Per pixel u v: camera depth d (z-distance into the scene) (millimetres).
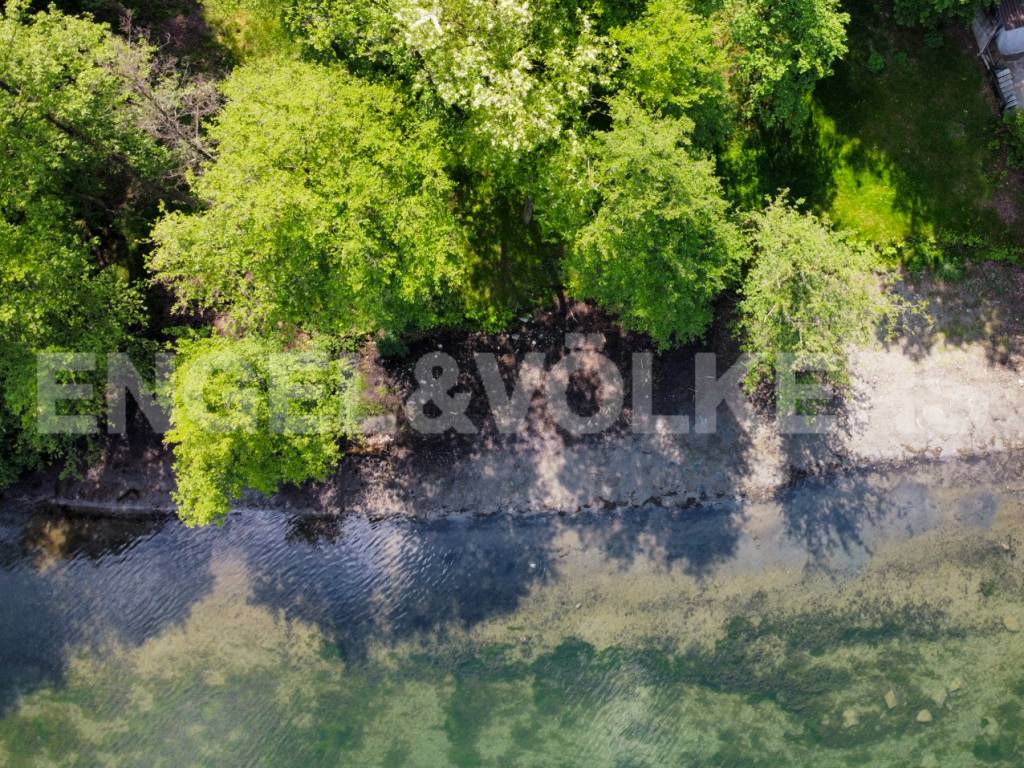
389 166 26312
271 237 25906
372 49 27281
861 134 34188
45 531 36312
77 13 33281
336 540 35688
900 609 34188
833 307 28719
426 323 32781
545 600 34938
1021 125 32531
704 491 35156
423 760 34406
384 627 35094
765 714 33938
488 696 34594
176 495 35469
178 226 27703
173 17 34469
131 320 31688
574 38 26781
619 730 34156
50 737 35031
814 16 28938
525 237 34531
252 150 25641
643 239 27016
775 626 34344
